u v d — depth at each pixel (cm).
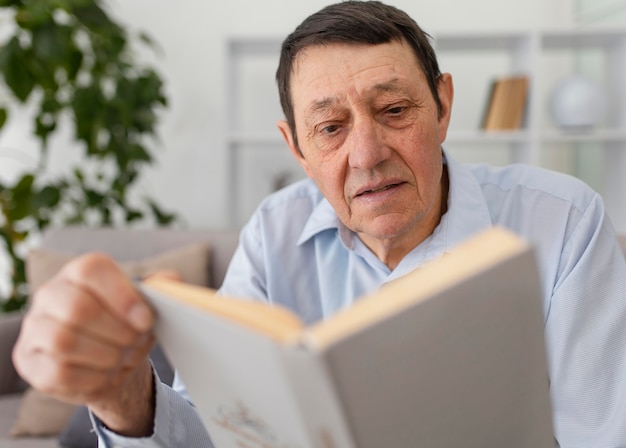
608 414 78
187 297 46
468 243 42
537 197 99
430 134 86
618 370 80
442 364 42
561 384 81
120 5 276
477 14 265
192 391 56
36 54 213
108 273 49
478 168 110
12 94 222
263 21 275
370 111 83
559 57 265
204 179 283
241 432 54
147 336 53
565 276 88
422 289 40
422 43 88
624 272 87
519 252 40
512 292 41
